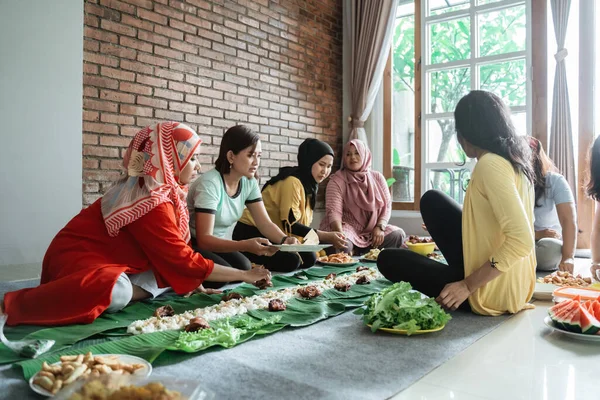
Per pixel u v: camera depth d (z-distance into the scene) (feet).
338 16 18.98
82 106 11.28
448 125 16.87
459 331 5.82
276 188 11.46
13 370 4.45
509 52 15.62
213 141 14.25
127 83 12.16
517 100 15.56
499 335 5.73
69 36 10.93
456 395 4.01
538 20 15.07
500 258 5.95
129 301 6.75
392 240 14.26
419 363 4.71
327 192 14.40
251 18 15.37
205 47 13.97
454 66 16.61
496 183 5.96
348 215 14.46
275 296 7.18
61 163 10.89
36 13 10.41
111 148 11.91
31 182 10.46
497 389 4.13
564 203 9.53
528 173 6.27
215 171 9.13
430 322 5.73
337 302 7.01
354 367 4.58
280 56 16.43
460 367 4.67
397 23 18.10
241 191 9.48
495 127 6.29
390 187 18.30
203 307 6.79
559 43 14.38
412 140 17.87
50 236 10.78
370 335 5.65
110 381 3.38
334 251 12.85
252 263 10.77
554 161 14.34
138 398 3.19
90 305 5.97
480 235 6.28
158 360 4.67
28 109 10.37
